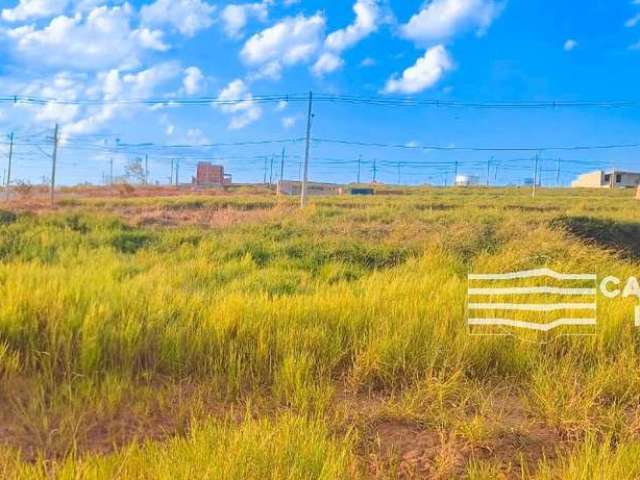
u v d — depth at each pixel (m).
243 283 9.34
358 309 6.34
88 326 5.18
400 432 4.18
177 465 3.19
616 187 100.25
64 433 3.83
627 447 3.73
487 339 5.67
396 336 5.45
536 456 3.91
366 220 21.78
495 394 5.02
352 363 5.31
